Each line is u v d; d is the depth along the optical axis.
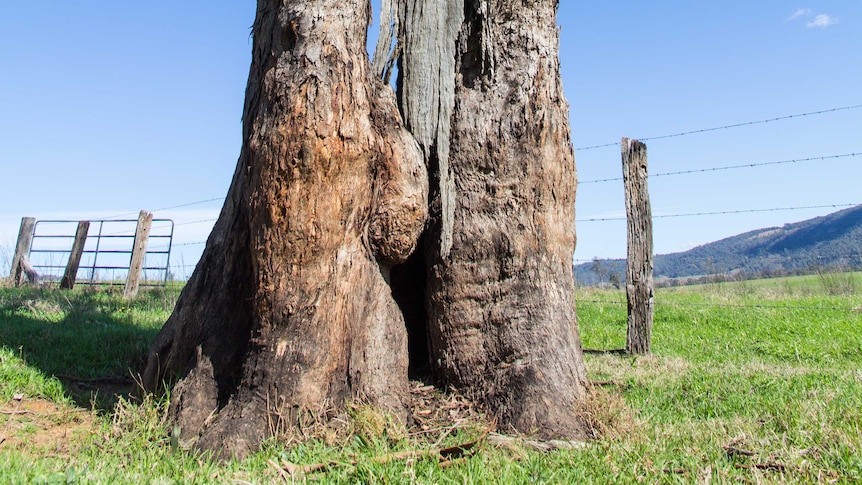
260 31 5.23
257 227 4.59
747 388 6.33
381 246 5.04
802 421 4.85
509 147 5.40
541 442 4.62
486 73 5.51
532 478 3.84
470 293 5.34
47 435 4.61
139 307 11.62
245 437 4.32
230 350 4.89
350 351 4.78
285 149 4.47
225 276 5.07
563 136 5.63
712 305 13.66
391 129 5.09
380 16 5.35
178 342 5.25
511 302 5.29
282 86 4.59
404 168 5.05
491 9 5.53
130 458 4.08
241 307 4.97
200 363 4.85
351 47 4.76
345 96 4.61
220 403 4.75
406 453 4.09
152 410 4.66
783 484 3.73
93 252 16.20
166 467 3.89
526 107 5.42
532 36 5.54
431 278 5.47
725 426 4.96
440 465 4.05
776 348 8.92
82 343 7.36
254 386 4.54
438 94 5.41
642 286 8.73
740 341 9.59
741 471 3.98
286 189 4.49
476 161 5.41
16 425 4.74
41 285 16.22
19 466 3.62
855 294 17.50
